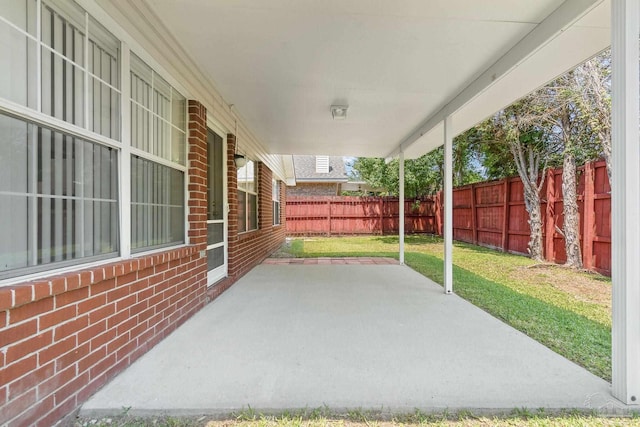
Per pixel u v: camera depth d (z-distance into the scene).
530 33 2.94
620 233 2.06
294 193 18.81
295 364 2.48
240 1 2.52
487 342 2.92
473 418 1.89
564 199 6.59
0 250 1.64
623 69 2.04
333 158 20.38
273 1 2.51
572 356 2.69
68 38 2.04
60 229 2.00
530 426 1.83
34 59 1.80
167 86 3.33
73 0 2.07
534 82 3.77
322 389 2.14
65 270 1.98
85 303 2.02
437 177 12.90
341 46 3.21
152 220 3.06
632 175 2.02
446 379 2.27
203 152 4.00
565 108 6.44
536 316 3.72
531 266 6.85
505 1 2.52
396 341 2.93
